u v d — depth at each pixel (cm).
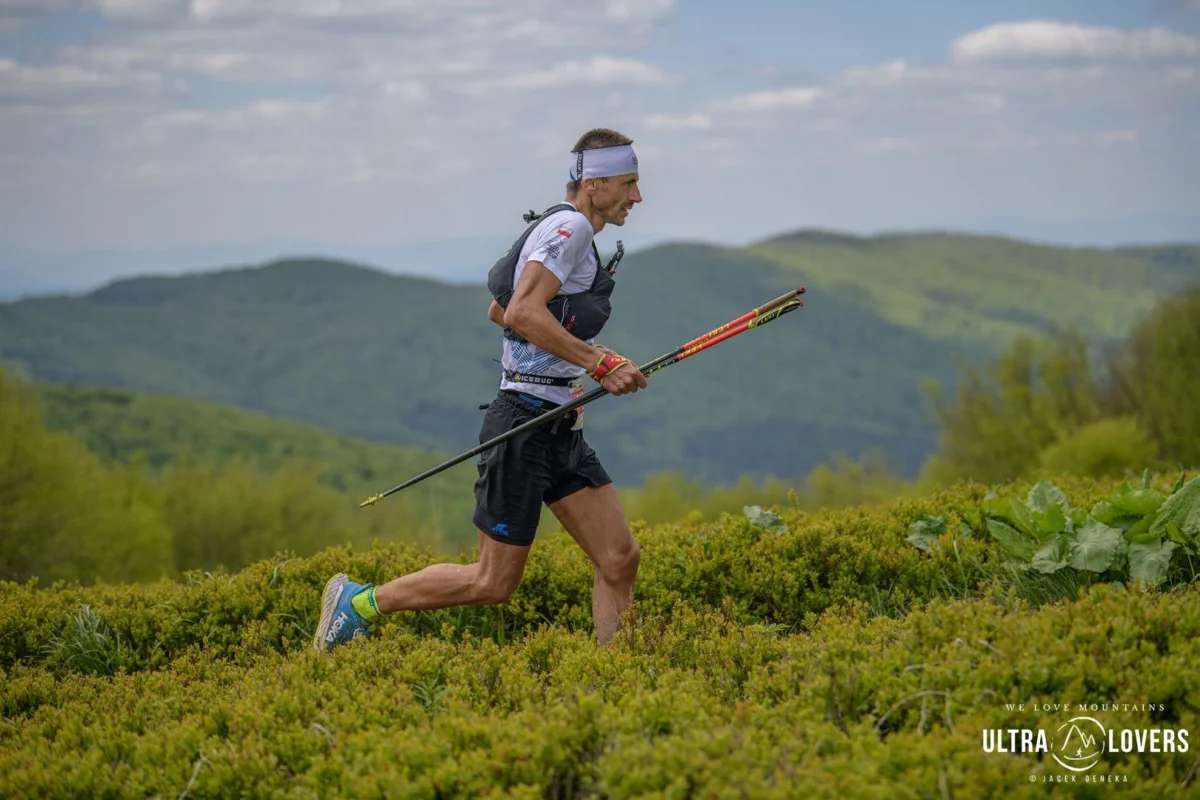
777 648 492
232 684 528
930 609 486
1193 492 572
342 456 13375
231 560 5266
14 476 3569
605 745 384
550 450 532
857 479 5031
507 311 509
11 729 492
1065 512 614
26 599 726
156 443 12538
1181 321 3488
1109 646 416
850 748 369
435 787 370
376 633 580
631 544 559
